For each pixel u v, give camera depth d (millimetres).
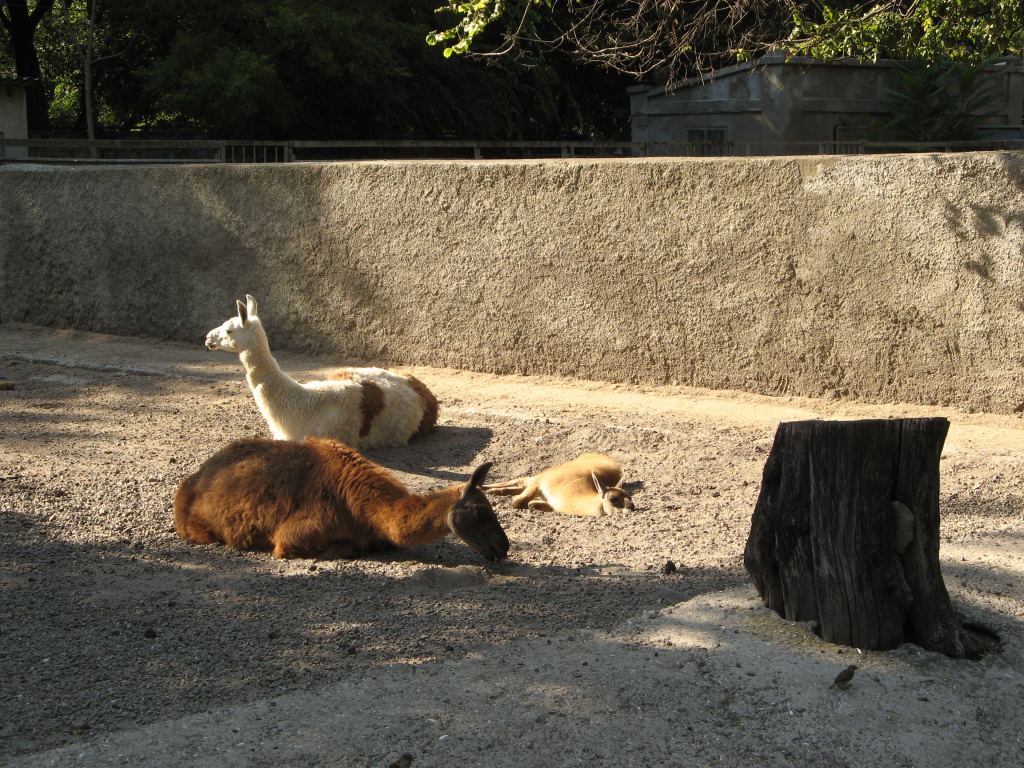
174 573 6172
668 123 23703
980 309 9203
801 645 4871
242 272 13367
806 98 21141
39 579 5996
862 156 9555
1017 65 22016
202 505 6684
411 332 12258
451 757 3920
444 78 30625
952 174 9188
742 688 4477
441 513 6098
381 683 4508
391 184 12086
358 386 9148
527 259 11352
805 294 9984
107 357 13055
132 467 8438
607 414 9961
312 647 5051
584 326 11148
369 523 6340
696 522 7117
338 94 29297
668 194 10492
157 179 13828
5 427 9812
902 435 4812
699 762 3992
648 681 4484
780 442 5062
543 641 4977
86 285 14672
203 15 26078
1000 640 4988
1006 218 8984
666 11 14344
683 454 8773
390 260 12242
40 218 14914
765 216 10055
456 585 5988
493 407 10445
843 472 4844
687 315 10586
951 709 4430
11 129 25344
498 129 33656
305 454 6637
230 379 11875
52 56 34312
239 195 13227
